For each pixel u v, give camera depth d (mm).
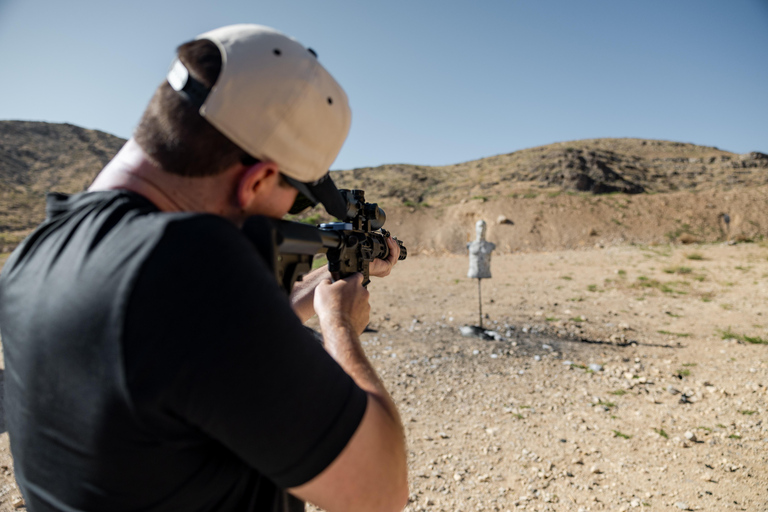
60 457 586
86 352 544
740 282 9875
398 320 7445
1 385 4574
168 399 533
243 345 542
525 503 3092
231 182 682
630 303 8500
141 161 667
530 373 5289
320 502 642
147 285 533
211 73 625
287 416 563
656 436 3910
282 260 814
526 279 11180
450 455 3670
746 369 5227
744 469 3412
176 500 589
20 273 654
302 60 685
